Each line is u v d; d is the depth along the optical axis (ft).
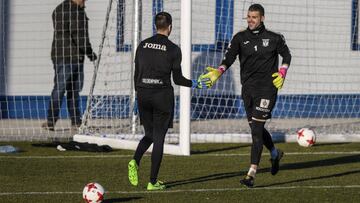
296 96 187.93
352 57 190.19
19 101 184.44
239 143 157.07
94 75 163.32
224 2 180.14
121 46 176.86
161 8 174.81
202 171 123.13
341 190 107.24
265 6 183.93
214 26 180.65
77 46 165.48
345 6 188.96
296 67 187.42
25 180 114.21
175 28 176.96
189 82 106.22
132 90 158.51
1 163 129.80
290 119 186.70
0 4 182.19
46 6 184.14
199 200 99.81
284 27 185.78
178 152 140.46
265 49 108.47
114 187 109.19
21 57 184.03
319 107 189.26
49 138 158.10
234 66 183.32
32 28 184.03
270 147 114.32
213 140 157.58
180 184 111.55
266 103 108.37
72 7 164.66
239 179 115.85
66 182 112.78
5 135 161.07
